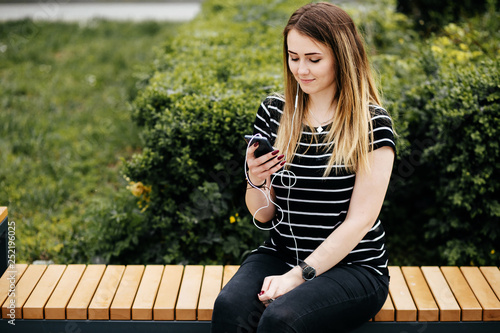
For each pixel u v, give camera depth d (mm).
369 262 2318
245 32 5281
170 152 3512
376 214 2254
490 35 4590
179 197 3656
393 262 3816
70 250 3797
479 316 2492
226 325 2184
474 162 3414
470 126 3332
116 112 6246
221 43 4957
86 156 5281
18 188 4645
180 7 12617
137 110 3715
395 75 4297
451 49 4207
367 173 2217
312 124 2342
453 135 3434
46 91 6816
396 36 5332
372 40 5211
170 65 4418
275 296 2178
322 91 2328
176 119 3443
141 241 3693
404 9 5742
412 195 4070
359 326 2309
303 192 2291
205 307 2525
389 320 2498
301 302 2123
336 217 2293
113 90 6918
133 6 12617
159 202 3623
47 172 4941
